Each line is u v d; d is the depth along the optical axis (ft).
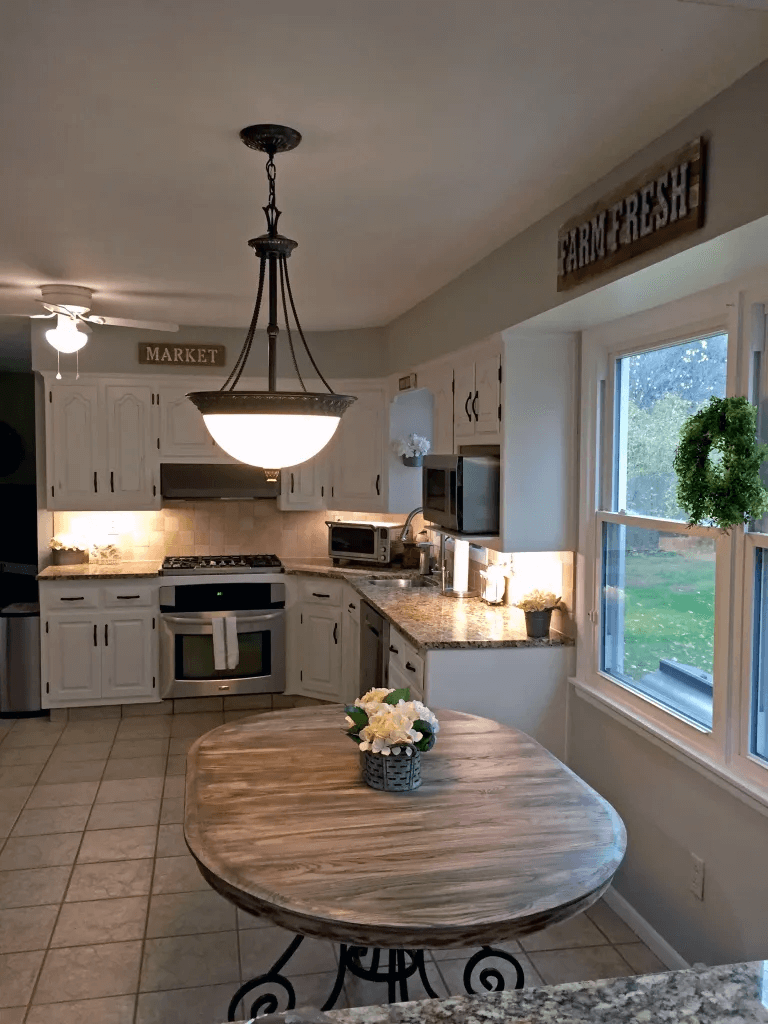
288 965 9.70
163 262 12.57
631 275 8.27
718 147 6.84
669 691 9.96
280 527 20.77
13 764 15.75
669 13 5.55
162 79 6.59
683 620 9.71
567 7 5.49
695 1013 3.98
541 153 8.17
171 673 18.54
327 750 8.77
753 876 8.18
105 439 18.48
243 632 18.79
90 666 18.29
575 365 11.99
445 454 14.62
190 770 8.20
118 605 18.33
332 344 19.04
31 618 18.25
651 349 10.32
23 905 10.87
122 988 9.21
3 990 9.15
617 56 6.19
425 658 11.73
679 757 9.25
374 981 8.63
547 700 12.11
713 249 7.25
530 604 12.05
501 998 4.10
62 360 18.15
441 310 14.57
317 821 7.10
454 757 8.61
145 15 5.61
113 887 11.34
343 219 10.39
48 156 8.25
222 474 19.06
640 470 10.73
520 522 12.00
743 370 8.34
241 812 7.26
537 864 6.44
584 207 9.23
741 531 8.50
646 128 7.54
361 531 18.81
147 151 8.11
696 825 9.13
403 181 8.98
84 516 19.67
